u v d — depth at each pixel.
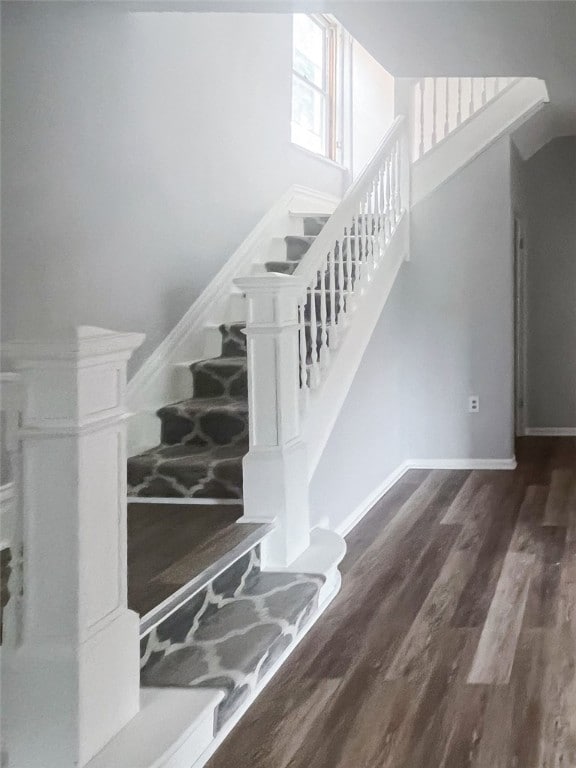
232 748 2.31
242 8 3.50
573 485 5.59
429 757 2.23
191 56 4.70
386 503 5.22
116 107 3.88
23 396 1.97
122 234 3.96
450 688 2.64
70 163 3.50
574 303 7.44
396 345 5.98
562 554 4.06
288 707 2.54
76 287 3.55
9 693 1.99
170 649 2.65
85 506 2.00
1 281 3.04
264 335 3.44
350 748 2.29
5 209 3.06
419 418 6.27
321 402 4.16
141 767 1.95
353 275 5.04
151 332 4.27
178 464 3.75
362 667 2.82
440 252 6.11
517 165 6.66
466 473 6.06
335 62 7.76
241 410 4.12
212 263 5.01
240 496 3.71
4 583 2.54
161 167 4.35
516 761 2.20
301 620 3.04
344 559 4.07
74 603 1.98
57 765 1.97
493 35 3.87
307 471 3.79
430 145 6.22
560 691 2.59
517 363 7.40
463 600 3.45
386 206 5.61
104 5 3.68
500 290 6.04
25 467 1.99
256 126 5.68
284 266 5.38
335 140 7.76
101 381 2.05
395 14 3.56
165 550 3.04
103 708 2.05
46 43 3.31
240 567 3.21
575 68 4.54
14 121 3.11
